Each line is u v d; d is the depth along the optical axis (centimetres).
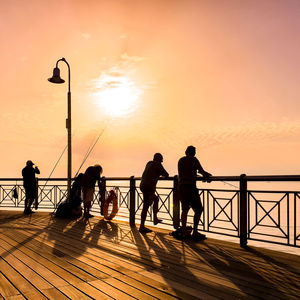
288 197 431
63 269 367
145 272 356
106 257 426
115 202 799
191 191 539
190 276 341
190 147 563
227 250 470
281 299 277
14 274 347
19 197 1088
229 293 291
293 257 426
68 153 907
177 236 559
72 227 696
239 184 500
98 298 278
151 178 625
